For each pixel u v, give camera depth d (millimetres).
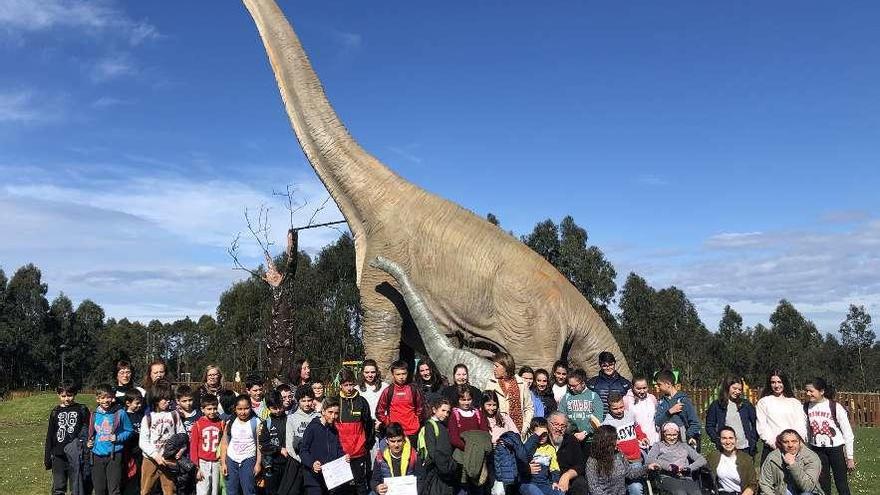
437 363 9188
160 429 7684
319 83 11344
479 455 6566
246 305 48375
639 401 8352
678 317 52281
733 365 57094
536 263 9992
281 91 11312
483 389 8508
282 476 7664
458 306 9859
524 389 7676
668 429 7324
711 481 7340
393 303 10312
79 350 74750
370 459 7590
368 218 10602
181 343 85875
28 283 70250
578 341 9922
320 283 43344
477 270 9758
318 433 7180
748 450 8281
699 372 51469
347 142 10977
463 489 6840
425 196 10500
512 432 6980
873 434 18906
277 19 11547
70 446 8008
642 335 51000
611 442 7090
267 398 7836
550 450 7168
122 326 85375
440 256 9945
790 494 7426
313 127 11023
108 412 7781
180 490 7719
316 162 11039
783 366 55438
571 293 10031
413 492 6781
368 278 10438
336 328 42000
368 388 8211
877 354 58562
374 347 10328
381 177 10711
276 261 44750
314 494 7172
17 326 67062
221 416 7910
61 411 8227
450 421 6770
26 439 17125
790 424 8031
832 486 10391
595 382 8578
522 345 9586
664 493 7191
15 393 49781
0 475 11375
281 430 7762
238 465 7469
